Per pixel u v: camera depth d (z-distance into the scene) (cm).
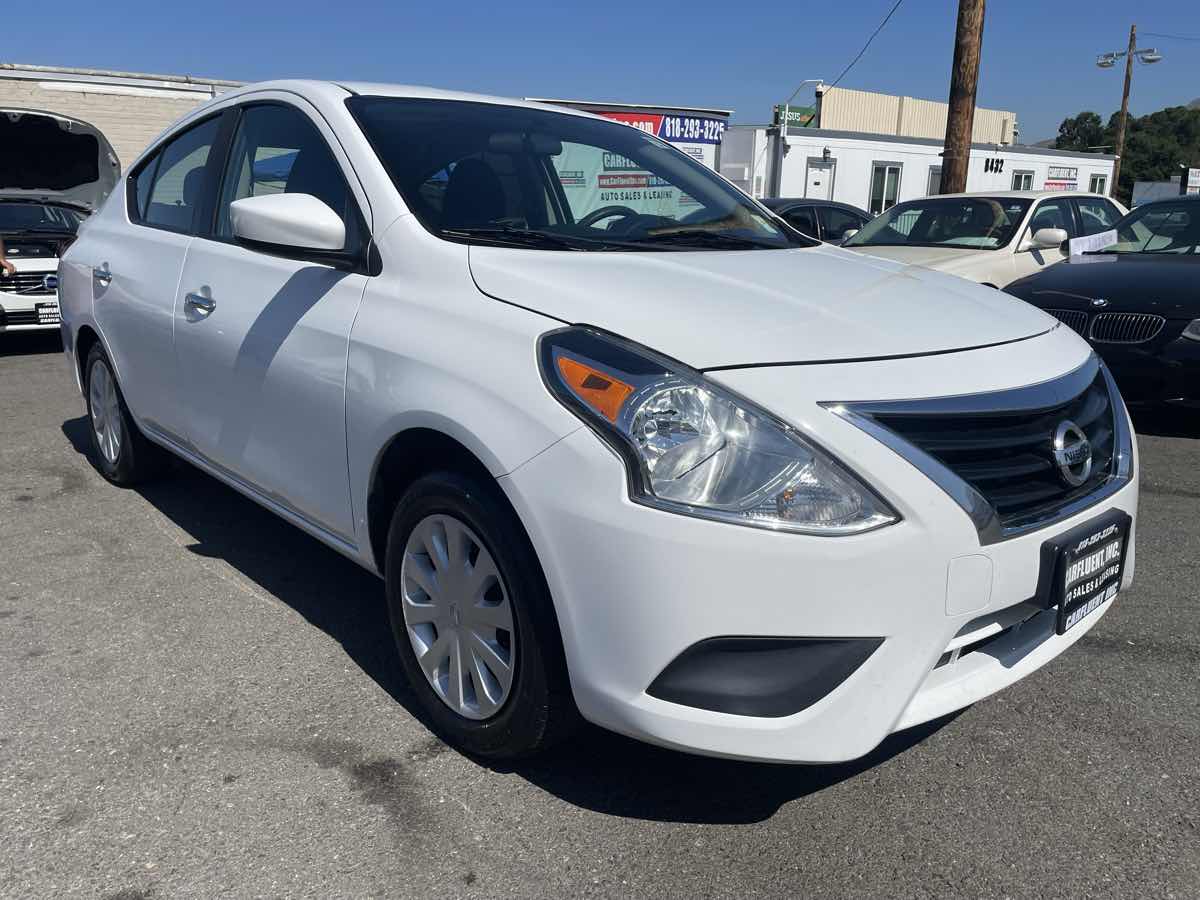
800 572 187
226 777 238
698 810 230
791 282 253
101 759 245
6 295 797
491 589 232
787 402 193
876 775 245
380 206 271
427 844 216
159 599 339
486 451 213
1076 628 234
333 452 271
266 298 301
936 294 263
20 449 526
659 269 251
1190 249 656
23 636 310
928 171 2717
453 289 244
